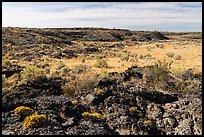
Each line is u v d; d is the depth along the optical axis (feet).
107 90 69.31
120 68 123.65
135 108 62.69
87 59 161.17
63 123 51.52
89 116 55.67
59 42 256.52
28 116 51.06
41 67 123.13
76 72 104.94
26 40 237.66
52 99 63.16
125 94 69.82
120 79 83.51
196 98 68.90
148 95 71.51
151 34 416.26
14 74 88.79
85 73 103.55
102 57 168.55
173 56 170.40
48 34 322.34
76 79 86.43
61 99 63.98
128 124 54.75
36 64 130.21
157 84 84.17
